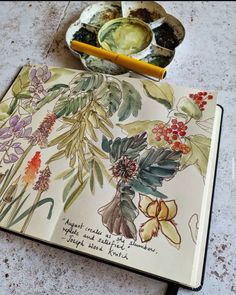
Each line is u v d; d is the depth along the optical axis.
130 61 0.57
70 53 0.63
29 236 0.42
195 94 0.53
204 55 0.61
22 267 0.42
